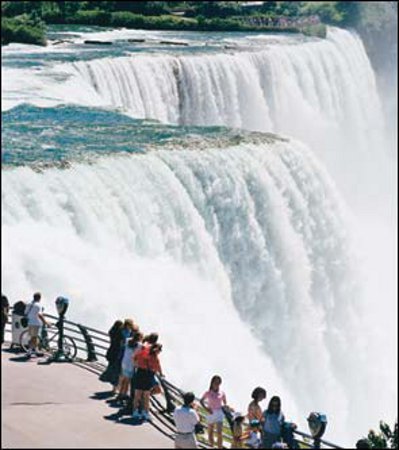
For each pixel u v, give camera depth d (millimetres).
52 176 40031
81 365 27109
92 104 57156
